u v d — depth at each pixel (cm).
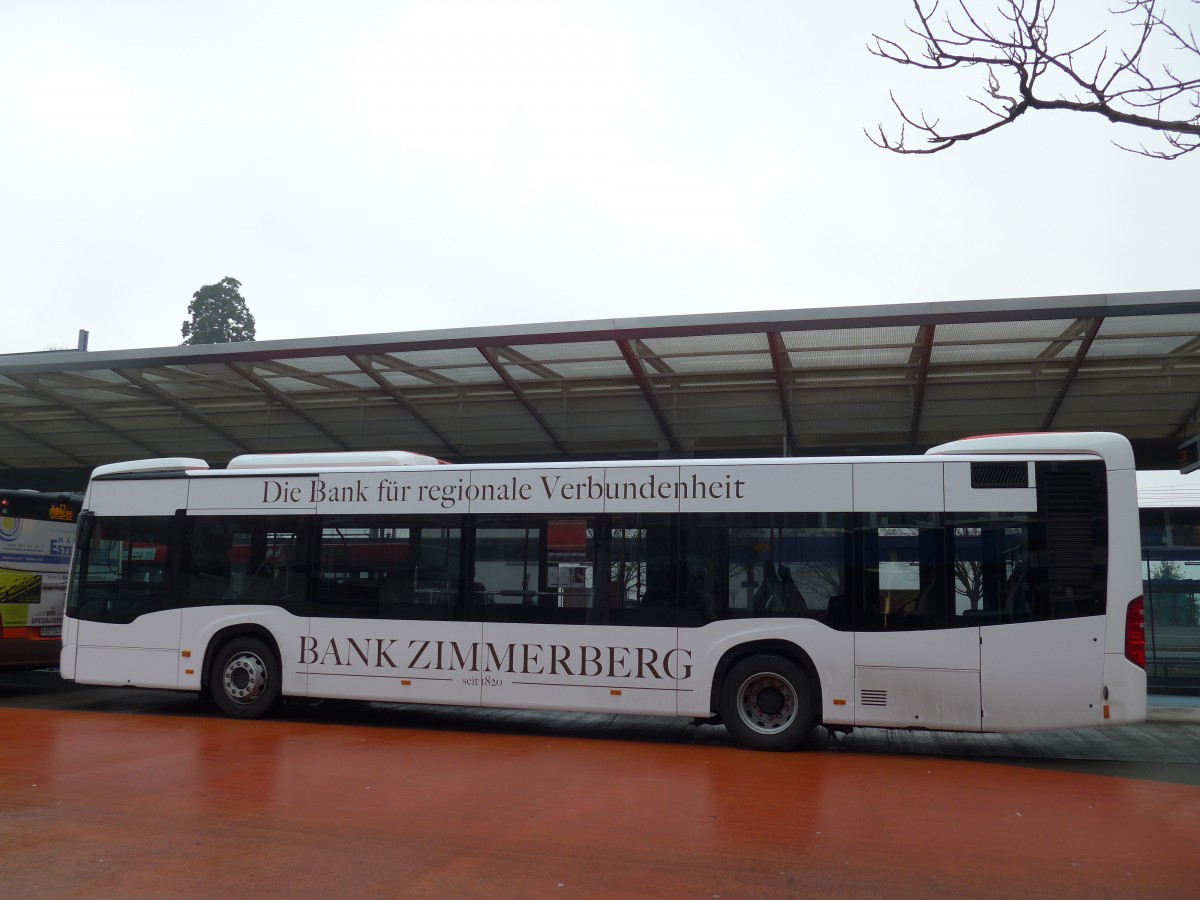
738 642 1026
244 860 597
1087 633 961
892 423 1819
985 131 539
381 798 764
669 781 850
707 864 601
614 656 1059
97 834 653
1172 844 659
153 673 1216
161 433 2105
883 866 602
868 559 1012
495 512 1126
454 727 1171
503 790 802
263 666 1185
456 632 1112
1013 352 1483
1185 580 1528
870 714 989
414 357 1596
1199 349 1448
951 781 879
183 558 1224
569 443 2041
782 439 1938
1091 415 1733
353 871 578
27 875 566
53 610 1459
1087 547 976
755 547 1043
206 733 1084
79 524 1272
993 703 967
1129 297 1283
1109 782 885
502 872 580
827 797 797
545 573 1097
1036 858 622
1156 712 1348
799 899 539
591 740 1085
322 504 1187
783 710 1019
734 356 1544
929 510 1009
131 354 1625
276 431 2067
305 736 1072
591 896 539
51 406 1931
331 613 1160
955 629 982
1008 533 991
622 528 1082
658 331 1430
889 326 1369
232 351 1589
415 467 1166
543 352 1560
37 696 1455
